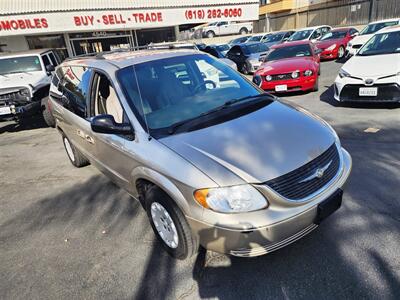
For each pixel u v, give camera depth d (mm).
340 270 2293
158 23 12820
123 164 2795
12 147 6410
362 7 21188
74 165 4941
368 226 2707
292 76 7664
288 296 2141
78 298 2328
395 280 2156
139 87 2900
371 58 6199
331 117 5770
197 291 2270
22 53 8281
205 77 3303
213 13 13266
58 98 4398
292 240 2164
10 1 11648
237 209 2002
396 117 5289
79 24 12086
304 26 27656
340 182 2365
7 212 3734
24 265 2744
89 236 3057
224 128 2477
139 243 2871
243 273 2371
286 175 2076
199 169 2098
